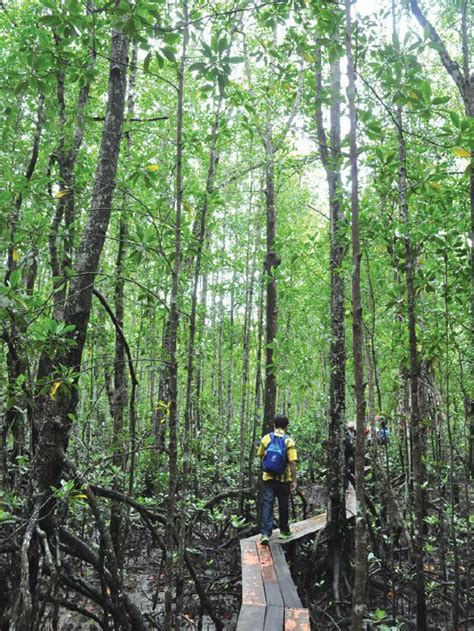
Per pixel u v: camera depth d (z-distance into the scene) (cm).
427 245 570
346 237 563
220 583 745
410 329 477
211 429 1124
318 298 1148
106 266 763
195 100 901
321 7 360
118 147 451
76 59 401
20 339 426
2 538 471
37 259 504
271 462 688
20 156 502
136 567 812
